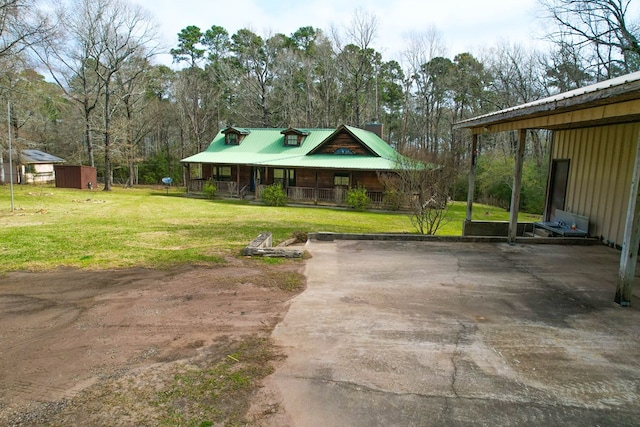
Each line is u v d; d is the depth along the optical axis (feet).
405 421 9.01
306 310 15.69
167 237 34.88
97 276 20.61
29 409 9.34
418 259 23.77
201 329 13.94
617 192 26.04
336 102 145.38
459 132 119.96
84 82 102.47
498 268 21.72
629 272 15.94
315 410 9.39
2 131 87.56
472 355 12.06
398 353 12.16
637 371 11.23
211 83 154.51
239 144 99.19
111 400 9.70
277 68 148.25
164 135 158.92
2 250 26.86
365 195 76.43
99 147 104.73
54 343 12.85
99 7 99.09
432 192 43.01
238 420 9.00
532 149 102.22
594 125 28.30
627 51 60.23
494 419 9.09
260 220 53.78
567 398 9.91
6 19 75.00
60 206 61.11
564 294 17.54
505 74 100.37
